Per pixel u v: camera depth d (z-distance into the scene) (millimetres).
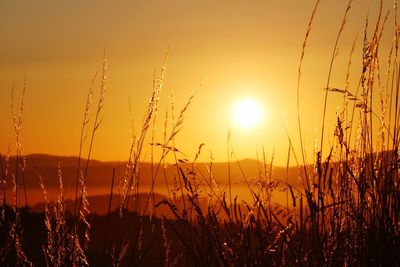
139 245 3834
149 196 3949
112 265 3771
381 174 3779
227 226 3785
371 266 3498
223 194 3861
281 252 3629
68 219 3928
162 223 3838
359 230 3602
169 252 3766
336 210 3648
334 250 3559
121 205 3922
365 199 3670
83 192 3963
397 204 3648
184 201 3881
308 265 3514
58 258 3805
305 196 3742
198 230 3738
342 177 3818
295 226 3664
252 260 3623
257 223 3701
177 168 3939
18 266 3846
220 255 3615
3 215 3938
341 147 3920
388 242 3535
